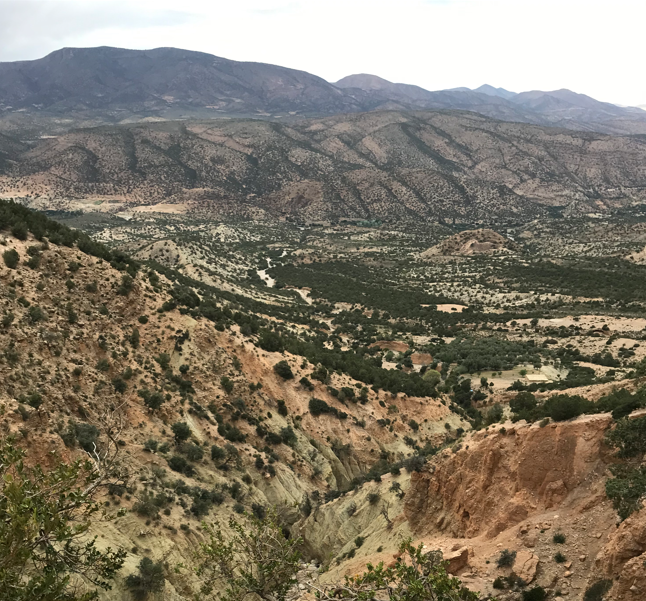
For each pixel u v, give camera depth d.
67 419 39.94
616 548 21.98
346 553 39.88
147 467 42.00
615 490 25.31
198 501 40.44
